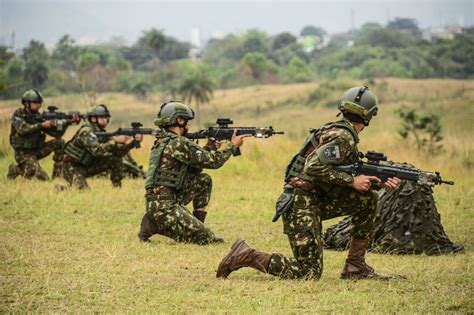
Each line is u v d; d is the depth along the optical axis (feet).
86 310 54.65
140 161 159.53
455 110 527.81
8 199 106.52
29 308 54.80
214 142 83.20
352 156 61.00
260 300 57.00
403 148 183.93
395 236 77.20
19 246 77.25
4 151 176.76
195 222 80.69
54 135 134.10
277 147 164.96
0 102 251.19
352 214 63.57
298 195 61.93
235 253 63.41
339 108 61.82
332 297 57.67
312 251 62.23
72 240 81.20
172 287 61.26
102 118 120.47
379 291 60.18
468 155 179.42
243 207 104.88
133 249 76.84
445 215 99.66
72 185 117.60
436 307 55.21
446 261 72.23
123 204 106.42
